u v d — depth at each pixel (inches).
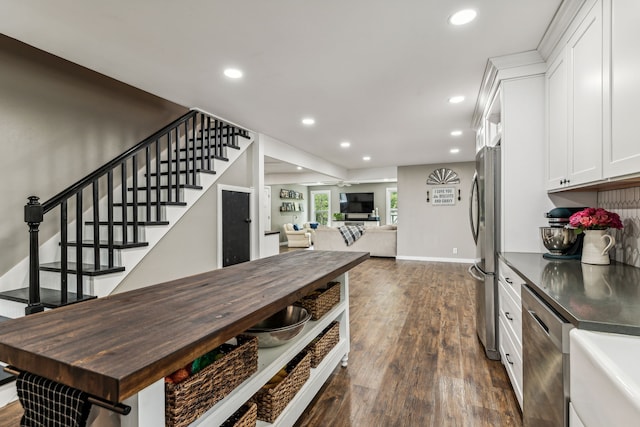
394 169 323.0
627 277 62.1
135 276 117.1
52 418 33.9
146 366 28.1
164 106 166.7
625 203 75.2
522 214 95.2
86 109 131.1
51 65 119.0
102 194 137.3
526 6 71.8
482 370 93.6
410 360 100.2
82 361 28.8
